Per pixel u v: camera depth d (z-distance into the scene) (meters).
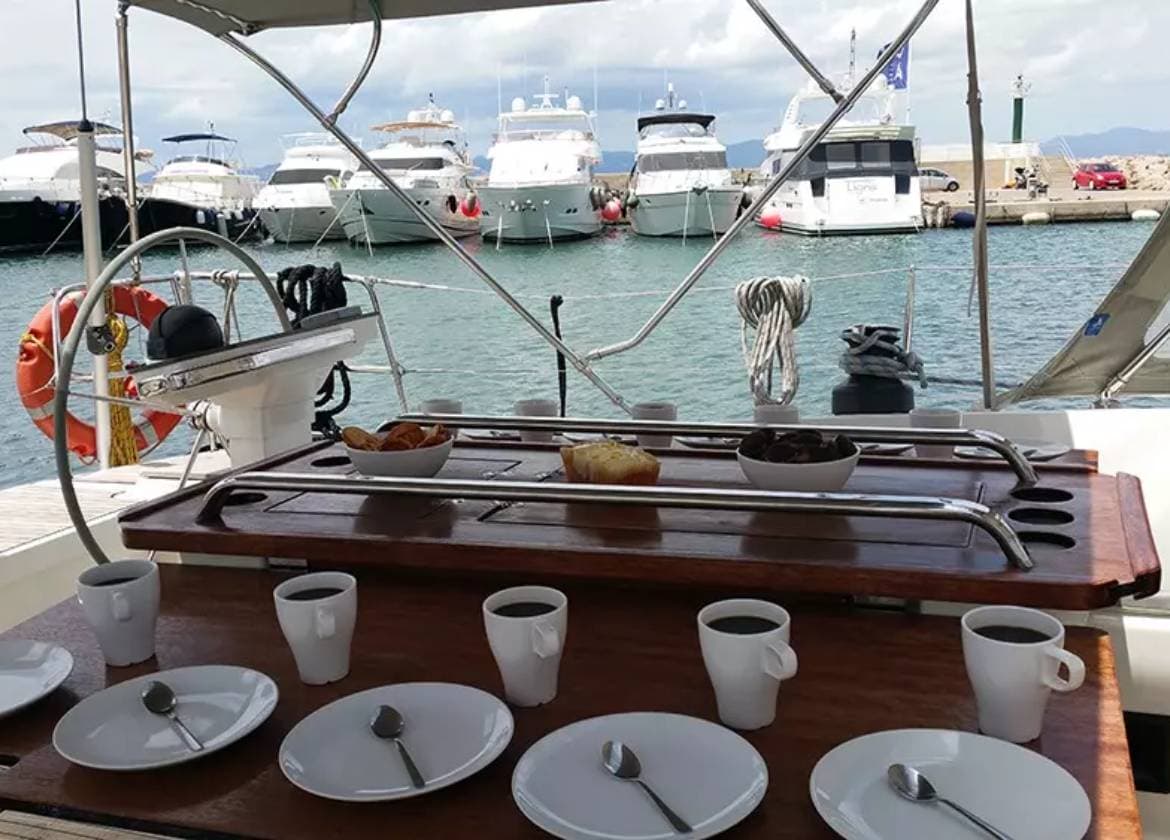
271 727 0.94
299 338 1.93
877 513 1.08
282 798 0.82
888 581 1.03
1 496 2.64
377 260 18.02
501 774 0.84
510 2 2.12
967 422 2.23
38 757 0.91
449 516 1.29
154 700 0.95
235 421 2.01
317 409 2.67
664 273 15.02
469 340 9.64
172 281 2.64
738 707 0.88
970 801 0.74
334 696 1.00
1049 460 1.46
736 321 9.06
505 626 0.92
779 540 1.13
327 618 1.00
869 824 0.72
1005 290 9.62
